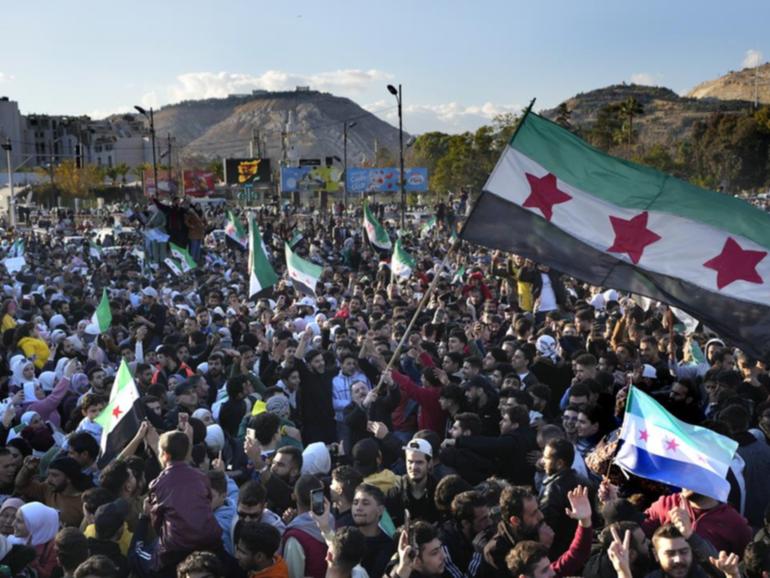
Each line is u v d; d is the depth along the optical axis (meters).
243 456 8.46
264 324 15.32
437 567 5.31
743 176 101.62
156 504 5.84
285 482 7.02
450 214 48.34
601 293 19.52
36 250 40.41
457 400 9.04
